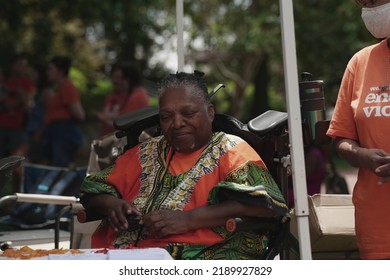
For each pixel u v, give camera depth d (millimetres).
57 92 13258
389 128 4801
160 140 5277
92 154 6992
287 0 4734
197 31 30734
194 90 5012
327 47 24578
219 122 5500
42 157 13531
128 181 5211
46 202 6332
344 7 24453
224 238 4840
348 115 5027
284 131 5199
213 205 4789
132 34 29625
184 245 4809
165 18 30344
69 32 27266
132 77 11438
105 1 23016
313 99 5223
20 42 24984
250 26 27219
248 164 4898
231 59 33562
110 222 5000
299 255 5074
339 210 5805
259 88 28688
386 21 4832
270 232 4969
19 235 7184
